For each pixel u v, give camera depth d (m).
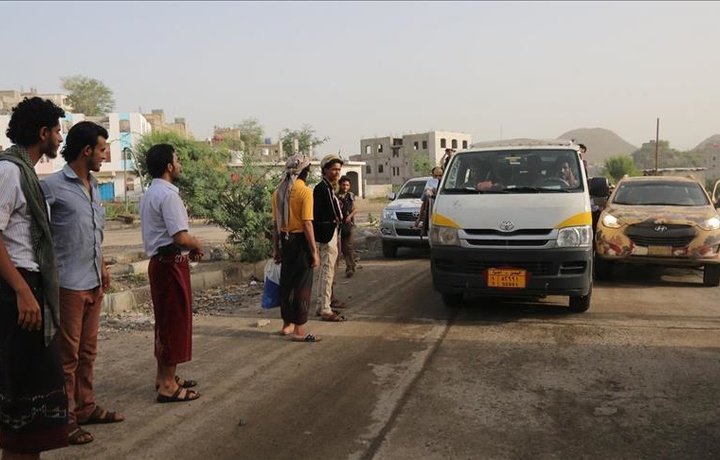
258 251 11.85
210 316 8.11
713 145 150.62
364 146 111.50
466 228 7.11
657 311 7.76
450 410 4.61
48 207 3.64
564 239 6.86
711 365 5.55
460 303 8.20
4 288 3.19
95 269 4.25
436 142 100.50
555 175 7.82
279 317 7.97
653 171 29.64
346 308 8.30
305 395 5.00
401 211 13.61
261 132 13.29
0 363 3.23
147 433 4.32
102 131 4.20
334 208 7.49
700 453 3.84
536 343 6.36
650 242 9.44
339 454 3.92
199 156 12.11
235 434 4.27
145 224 4.81
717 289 9.29
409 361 5.84
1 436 3.31
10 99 74.06
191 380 5.32
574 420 4.38
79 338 4.18
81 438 4.15
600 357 5.84
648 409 4.55
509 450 3.93
